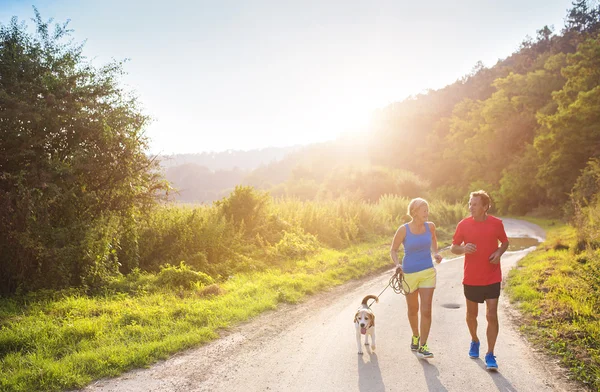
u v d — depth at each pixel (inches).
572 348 222.5
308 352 233.6
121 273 437.7
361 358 221.0
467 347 233.0
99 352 225.9
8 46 386.6
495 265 203.9
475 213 207.0
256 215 681.0
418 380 189.8
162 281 411.2
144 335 258.7
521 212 2226.9
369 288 430.3
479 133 2832.2
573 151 1715.1
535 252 630.5
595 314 267.4
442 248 778.2
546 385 181.5
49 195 377.1
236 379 198.7
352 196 1572.3
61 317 284.5
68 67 412.5
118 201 439.8
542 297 332.8
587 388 178.1
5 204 358.6
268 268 518.9
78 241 377.7
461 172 3299.7
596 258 427.8
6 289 364.2
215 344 251.1
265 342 254.2
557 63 2534.5
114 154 423.8
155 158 462.9
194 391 186.1
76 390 187.2
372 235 872.9
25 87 382.9
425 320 215.3
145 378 200.4
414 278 217.6
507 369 199.9
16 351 229.5
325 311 333.1
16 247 362.0
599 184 924.0
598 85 1536.7
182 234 521.3
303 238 703.7
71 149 403.2
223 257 530.0
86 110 414.6
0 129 362.9
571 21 3954.2
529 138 2596.0
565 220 1238.9
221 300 351.6
